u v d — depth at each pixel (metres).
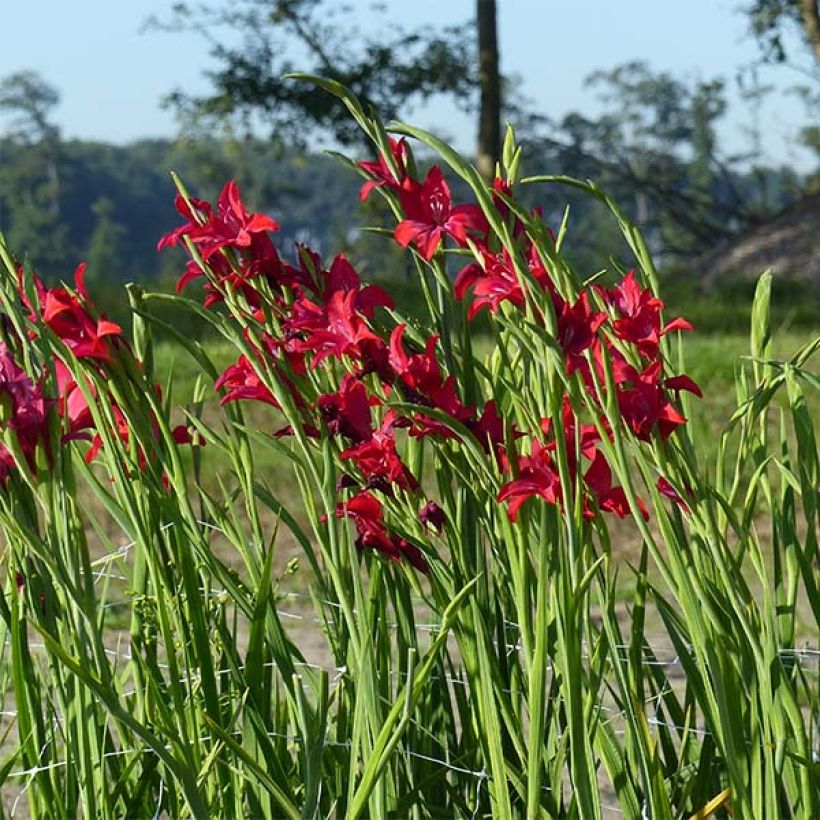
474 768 1.84
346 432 1.63
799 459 1.70
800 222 19.38
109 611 4.26
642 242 1.61
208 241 1.70
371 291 1.71
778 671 1.60
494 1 20.59
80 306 1.61
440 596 1.71
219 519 1.83
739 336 12.29
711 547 1.54
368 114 1.67
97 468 5.49
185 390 7.68
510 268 1.59
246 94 22.52
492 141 20.55
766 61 23.19
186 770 1.55
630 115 45.97
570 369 1.48
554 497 1.50
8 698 3.36
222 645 1.83
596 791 1.62
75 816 1.75
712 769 1.86
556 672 1.72
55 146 87.69
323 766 1.85
